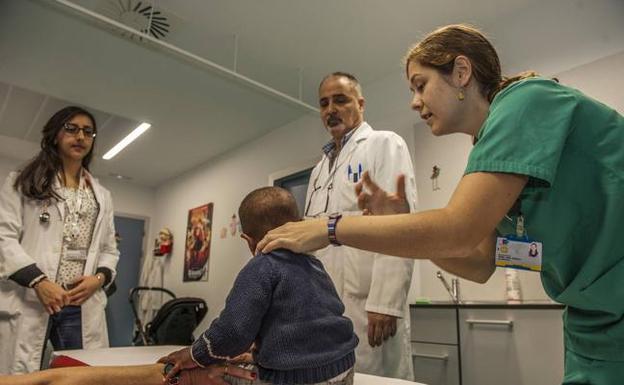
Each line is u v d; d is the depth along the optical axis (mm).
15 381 854
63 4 2436
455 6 2822
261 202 1040
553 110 715
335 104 1972
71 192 1988
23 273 1679
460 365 2312
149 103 4184
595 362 728
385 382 1083
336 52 3363
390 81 3656
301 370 812
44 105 4227
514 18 2867
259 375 842
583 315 768
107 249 2113
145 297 6281
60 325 1795
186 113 4410
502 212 676
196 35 3154
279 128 4766
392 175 1686
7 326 1702
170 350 1516
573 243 742
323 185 1957
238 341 819
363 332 1600
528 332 2078
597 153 718
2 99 4105
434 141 3207
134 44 3229
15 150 5508
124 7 2828
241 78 3299
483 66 840
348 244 778
